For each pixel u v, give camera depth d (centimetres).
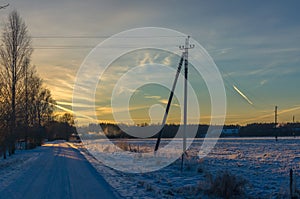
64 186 1642
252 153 4084
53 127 9900
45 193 1440
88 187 1616
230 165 2728
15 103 3834
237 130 11919
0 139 3262
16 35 4041
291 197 1403
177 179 2019
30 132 5738
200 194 1495
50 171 2336
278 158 3331
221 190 1441
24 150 5444
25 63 4041
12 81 3928
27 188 1585
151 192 1512
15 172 2302
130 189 1588
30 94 5178
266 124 11638
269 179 1953
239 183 1472
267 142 7088
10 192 1476
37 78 5838
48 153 4522
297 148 5066
